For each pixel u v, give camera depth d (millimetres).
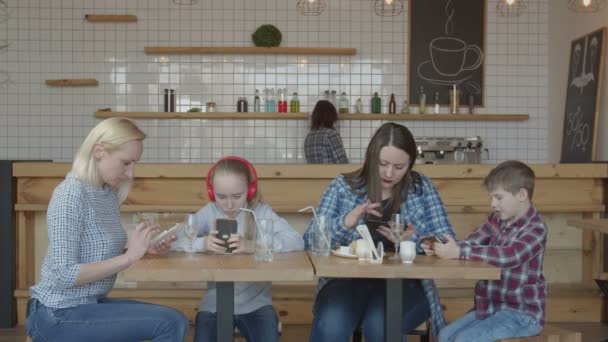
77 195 1853
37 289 1881
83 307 1856
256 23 5477
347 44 5508
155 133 5469
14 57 5379
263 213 2295
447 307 3635
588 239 3770
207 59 5480
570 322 3713
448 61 5523
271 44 5344
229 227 2104
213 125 5488
